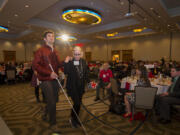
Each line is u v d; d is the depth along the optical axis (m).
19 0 4.61
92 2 5.74
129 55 13.55
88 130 2.29
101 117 2.87
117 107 3.05
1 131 2.18
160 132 2.30
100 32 10.12
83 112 3.14
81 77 2.24
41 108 3.36
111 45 15.00
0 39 12.73
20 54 14.57
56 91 2.02
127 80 3.88
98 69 7.66
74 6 6.03
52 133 2.11
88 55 17.72
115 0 4.76
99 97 4.36
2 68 7.34
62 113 3.02
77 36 11.85
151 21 7.27
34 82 3.66
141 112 3.12
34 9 5.43
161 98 2.71
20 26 8.23
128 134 2.21
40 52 1.84
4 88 5.86
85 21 7.45
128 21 8.13
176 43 10.62
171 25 8.10
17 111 3.19
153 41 11.93
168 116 2.62
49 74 1.82
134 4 5.07
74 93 2.18
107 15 7.45
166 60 11.19
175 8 6.42
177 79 2.75
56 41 16.72
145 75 2.91
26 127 2.37
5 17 6.48
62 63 2.09
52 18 7.90
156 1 4.85
